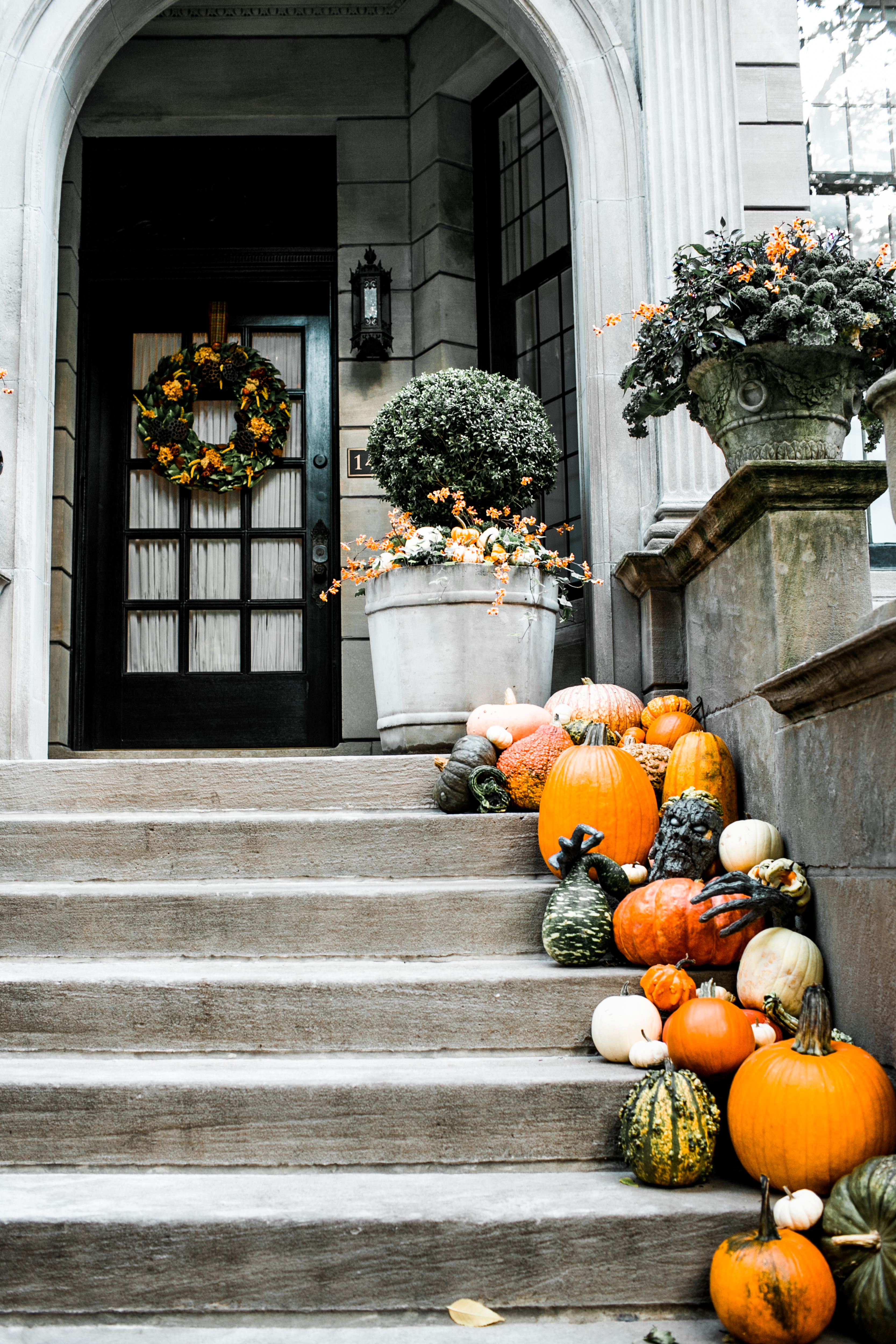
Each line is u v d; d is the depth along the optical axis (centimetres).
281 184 633
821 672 262
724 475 440
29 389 448
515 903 313
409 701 420
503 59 582
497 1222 215
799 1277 195
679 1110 232
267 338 635
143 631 612
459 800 357
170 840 339
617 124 475
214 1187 234
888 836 240
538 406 486
